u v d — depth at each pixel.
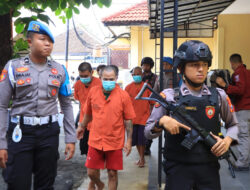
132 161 5.43
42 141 2.52
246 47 9.23
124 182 4.30
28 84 2.47
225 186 3.95
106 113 3.39
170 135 2.13
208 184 2.06
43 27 2.48
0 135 2.37
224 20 9.26
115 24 11.30
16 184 2.44
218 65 9.23
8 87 2.47
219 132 2.11
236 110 4.62
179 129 2.06
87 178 4.50
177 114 2.02
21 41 5.23
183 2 5.77
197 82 2.08
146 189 4.02
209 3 6.38
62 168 5.05
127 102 3.48
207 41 9.92
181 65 2.16
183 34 9.67
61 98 2.79
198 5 6.28
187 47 2.08
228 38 9.28
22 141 2.46
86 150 4.77
